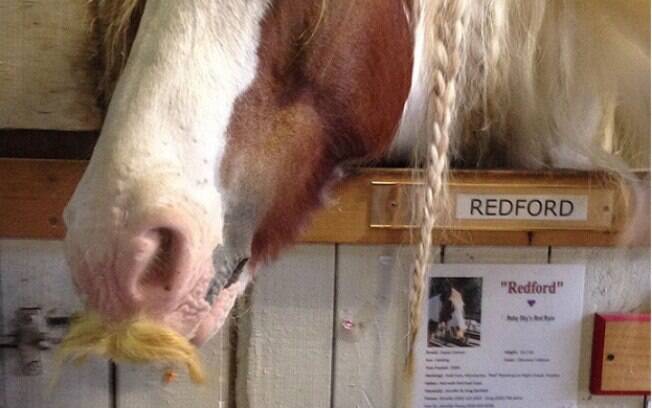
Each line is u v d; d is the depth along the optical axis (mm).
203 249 621
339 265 946
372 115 754
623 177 907
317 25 682
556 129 902
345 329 964
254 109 668
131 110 625
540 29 874
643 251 965
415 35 774
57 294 934
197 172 630
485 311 971
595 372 992
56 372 775
